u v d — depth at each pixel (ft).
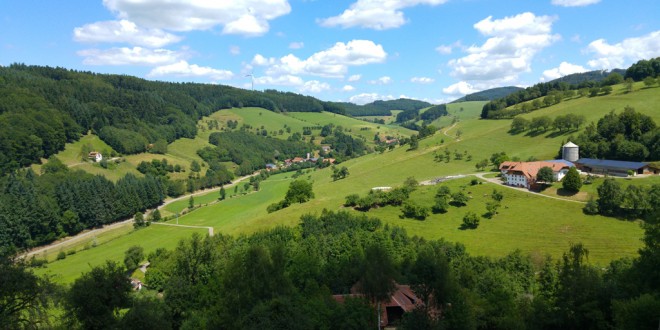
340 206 428.97
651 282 141.28
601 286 152.35
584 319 147.95
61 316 135.64
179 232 498.69
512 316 158.92
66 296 132.16
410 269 235.61
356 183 598.34
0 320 115.03
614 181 350.02
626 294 144.05
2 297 114.83
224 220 537.24
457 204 405.18
